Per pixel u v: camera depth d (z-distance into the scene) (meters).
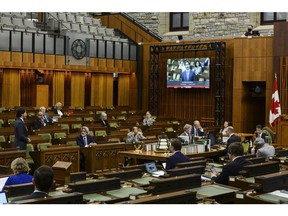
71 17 23.09
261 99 21.08
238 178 6.33
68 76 21.59
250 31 20.53
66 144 12.64
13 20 19.88
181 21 25.34
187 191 5.02
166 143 10.97
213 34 24.00
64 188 5.91
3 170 8.16
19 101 19.97
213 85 21.31
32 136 12.90
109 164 12.40
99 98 22.84
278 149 10.87
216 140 13.12
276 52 18.62
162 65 22.91
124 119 19.72
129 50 23.25
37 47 19.61
